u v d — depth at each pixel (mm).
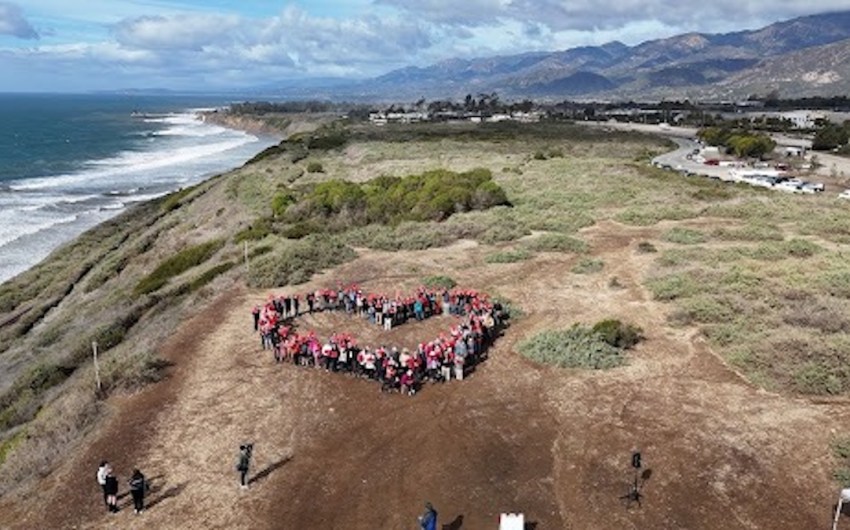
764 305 30266
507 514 16750
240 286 36531
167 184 110062
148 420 22516
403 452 20266
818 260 37062
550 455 19734
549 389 23750
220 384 24938
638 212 51062
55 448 21500
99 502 18422
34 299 50781
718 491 17859
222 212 63531
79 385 25906
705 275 34781
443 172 59031
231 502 18172
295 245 42562
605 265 38625
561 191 59656
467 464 19469
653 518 16922
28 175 116375
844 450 19219
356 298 31828
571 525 16766
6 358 37312
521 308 32156
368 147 103000
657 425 21062
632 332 27438
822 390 22719
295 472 19406
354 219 52062
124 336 33469
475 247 43375
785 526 16547
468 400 23234
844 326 27594
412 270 38500
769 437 20219
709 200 57281
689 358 25938
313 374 25578
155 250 56344
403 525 17047
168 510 17938
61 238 70625
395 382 24062
